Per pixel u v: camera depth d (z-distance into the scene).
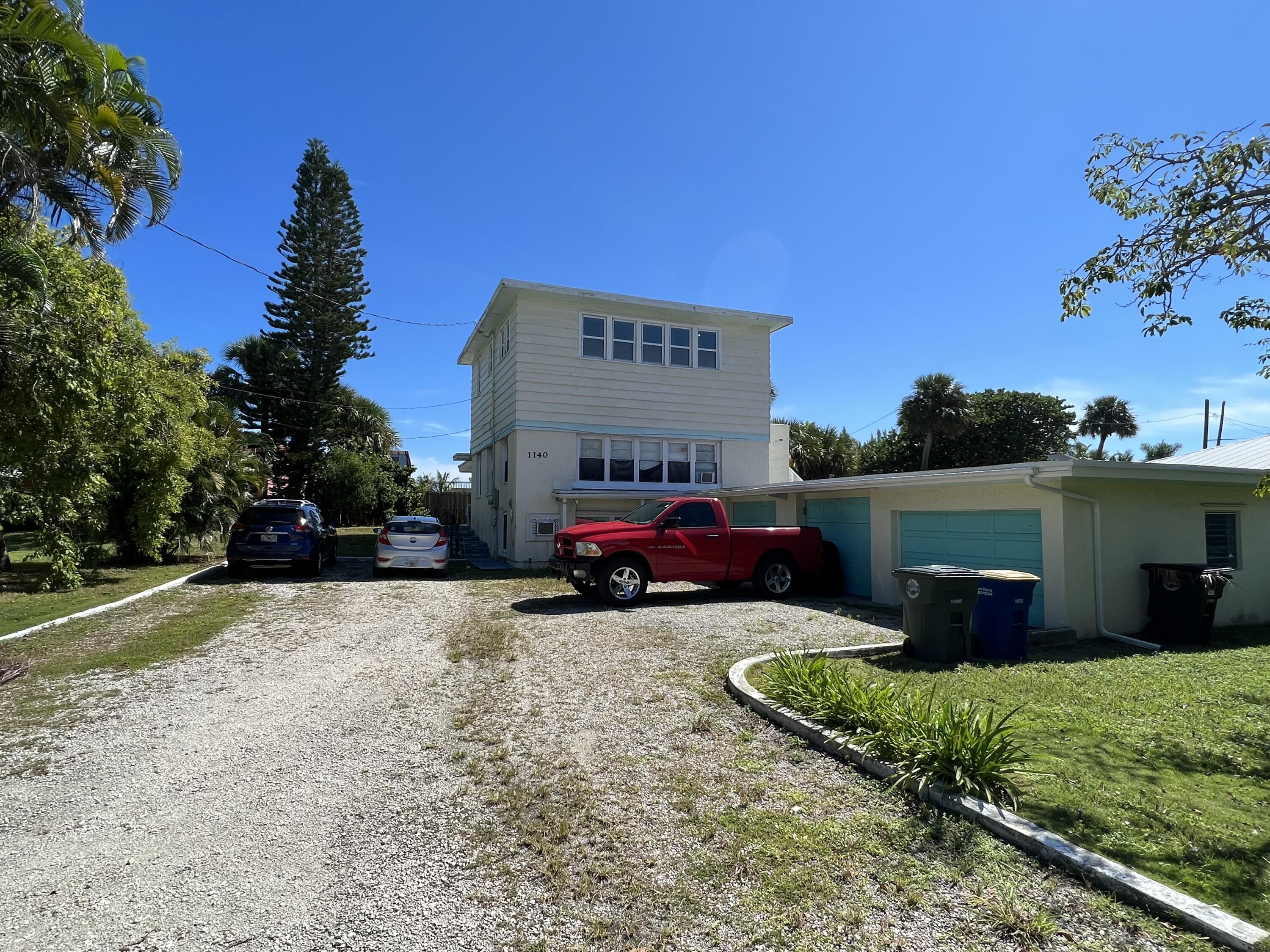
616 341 17.80
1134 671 7.02
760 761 4.59
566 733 5.11
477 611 10.29
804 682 5.46
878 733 4.50
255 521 13.87
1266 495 7.16
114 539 15.38
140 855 3.44
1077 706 5.74
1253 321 6.40
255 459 19.98
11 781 4.26
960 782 3.90
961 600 7.28
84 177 9.85
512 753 4.75
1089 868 3.18
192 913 2.98
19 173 8.50
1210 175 5.98
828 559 12.41
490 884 3.21
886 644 8.00
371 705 5.78
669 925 2.91
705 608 10.71
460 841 3.59
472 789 4.19
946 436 35.69
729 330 18.95
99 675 6.62
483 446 21.97
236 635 8.48
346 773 4.43
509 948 2.77
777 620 9.57
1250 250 5.96
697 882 3.21
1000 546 9.85
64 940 2.79
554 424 16.98
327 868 3.33
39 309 8.20
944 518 10.78
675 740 4.98
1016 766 4.36
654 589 13.24
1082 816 3.73
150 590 11.63
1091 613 9.00
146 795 4.09
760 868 3.32
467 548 21.20
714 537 11.47
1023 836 3.46
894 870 3.30
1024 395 38.03
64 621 9.05
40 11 7.93
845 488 12.26
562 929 2.89
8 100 8.14
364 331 32.03
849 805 3.94
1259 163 5.79
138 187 10.46
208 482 16.14
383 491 33.12
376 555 14.48
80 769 4.45
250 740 4.98
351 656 7.45
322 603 10.97
